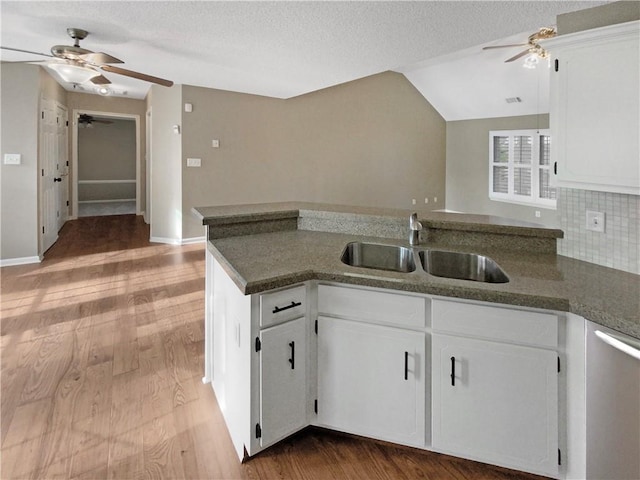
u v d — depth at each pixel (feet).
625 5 5.43
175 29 10.48
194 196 19.95
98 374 7.84
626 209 5.63
